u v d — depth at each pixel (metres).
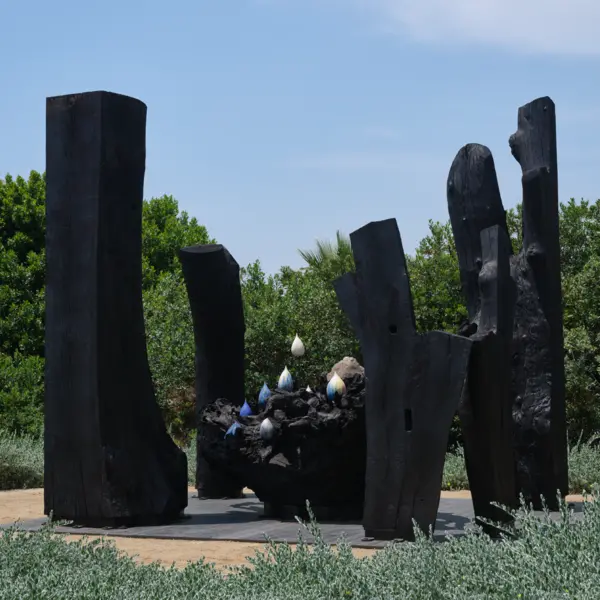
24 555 6.03
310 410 9.11
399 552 5.57
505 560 5.00
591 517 5.49
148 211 35.09
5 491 14.17
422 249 23.03
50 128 9.16
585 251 22.23
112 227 9.01
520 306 10.24
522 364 10.14
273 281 25.08
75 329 8.92
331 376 10.06
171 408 22.77
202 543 7.96
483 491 7.31
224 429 9.65
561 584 4.59
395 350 7.47
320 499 9.15
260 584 5.16
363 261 7.63
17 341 26.33
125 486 8.83
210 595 4.91
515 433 10.03
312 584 5.05
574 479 12.30
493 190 10.41
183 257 11.42
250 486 9.49
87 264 8.91
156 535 8.32
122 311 9.05
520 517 5.67
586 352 16.70
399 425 7.43
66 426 8.93
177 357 21.84
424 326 20.59
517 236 21.77
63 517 8.90
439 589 4.68
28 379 22.06
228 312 11.47
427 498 7.29
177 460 9.40
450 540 5.81
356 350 22.06
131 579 5.45
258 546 7.72
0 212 28.80
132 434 9.02
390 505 7.42
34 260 27.36
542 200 10.18
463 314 20.22
